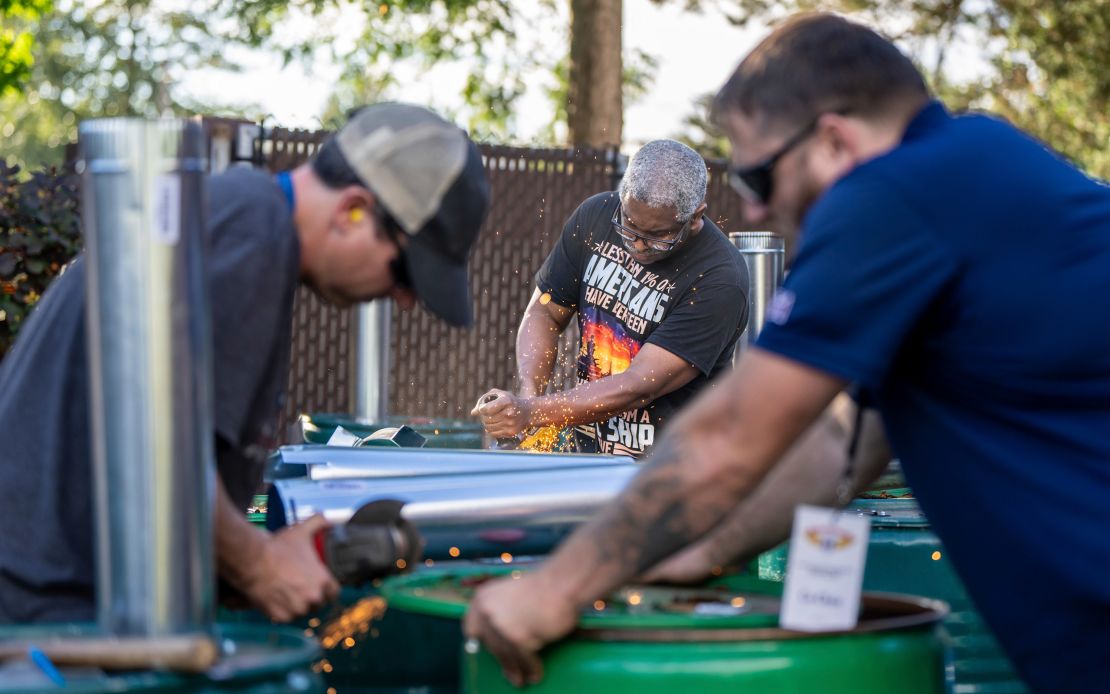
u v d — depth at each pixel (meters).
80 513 1.67
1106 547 1.54
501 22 13.86
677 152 3.72
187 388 1.33
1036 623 1.62
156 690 1.24
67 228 4.99
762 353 1.50
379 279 1.81
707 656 1.48
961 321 1.56
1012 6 14.62
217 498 1.64
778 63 1.64
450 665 2.15
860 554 1.53
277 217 1.70
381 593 1.80
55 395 1.67
